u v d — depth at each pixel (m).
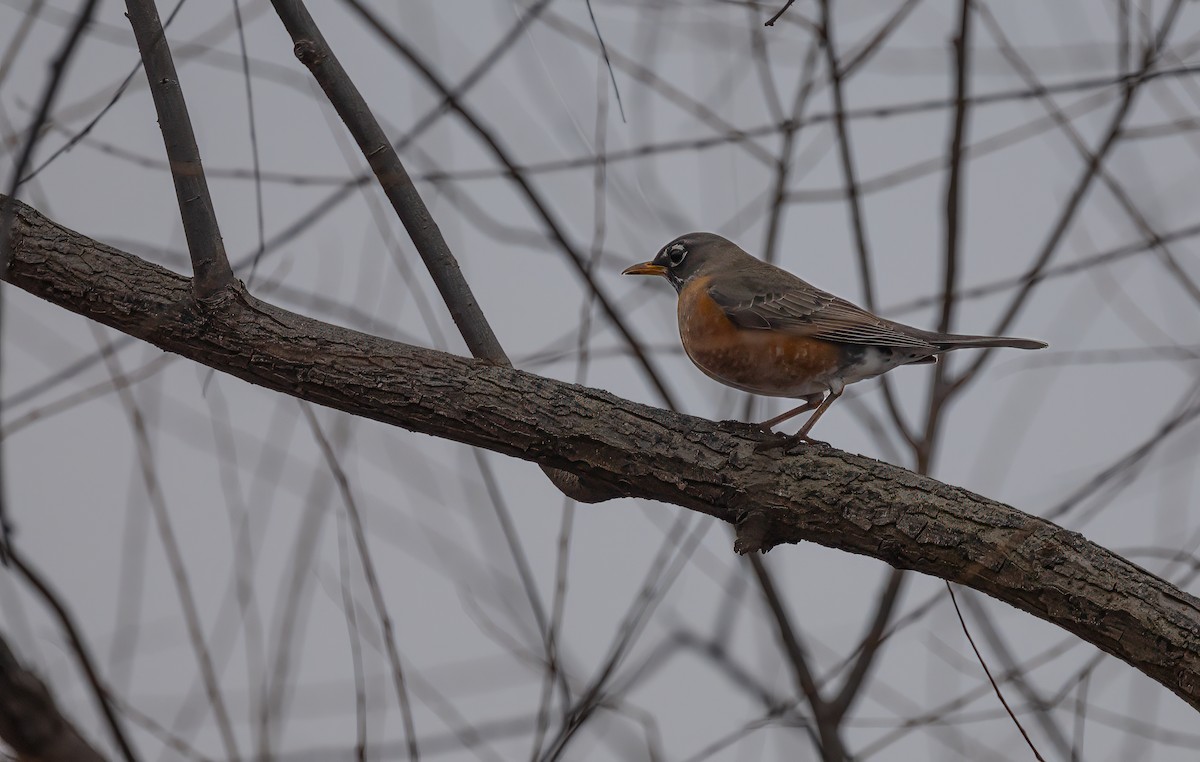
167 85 8.64
